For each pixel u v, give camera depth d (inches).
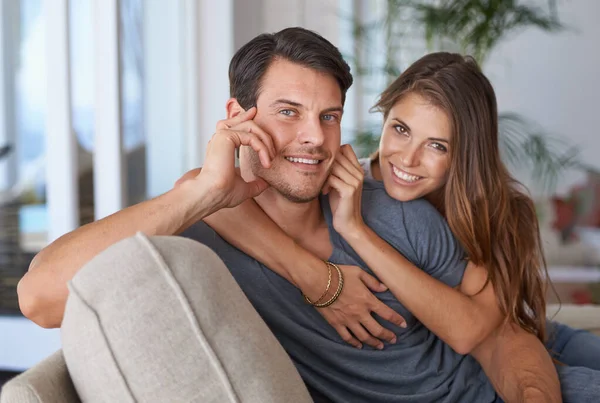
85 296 38.2
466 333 64.4
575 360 73.1
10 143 191.9
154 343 37.1
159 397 37.1
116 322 37.3
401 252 67.0
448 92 67.9
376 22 203.6
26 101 192.1
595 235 179.6
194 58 167.9
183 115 166.6
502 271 69.5
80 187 122.0
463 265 69.1
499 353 67.5
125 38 130.6
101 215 125.0
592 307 94.1
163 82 152.6
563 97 226.8
